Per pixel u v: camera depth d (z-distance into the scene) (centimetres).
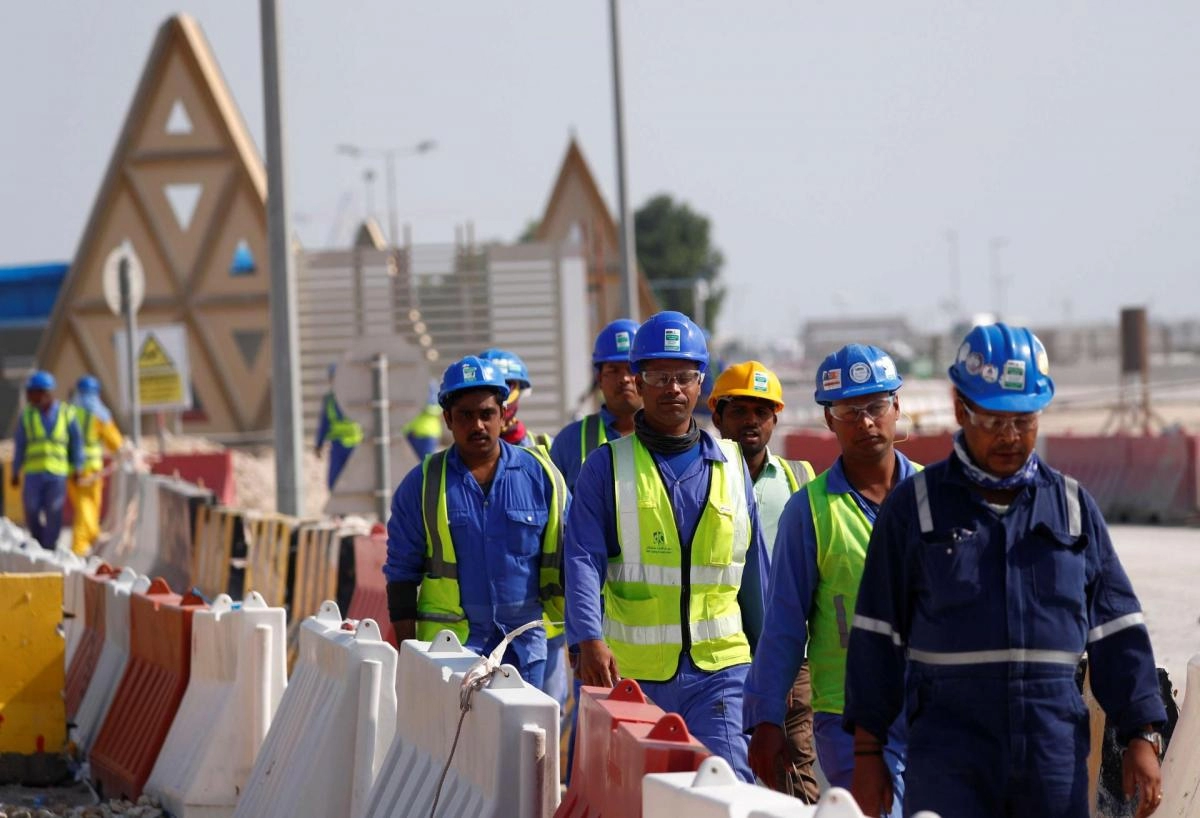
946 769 1311
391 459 4378
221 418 11512
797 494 1742
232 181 11456
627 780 1391
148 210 11475
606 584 1975
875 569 1373
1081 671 2005
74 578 3494
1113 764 1967
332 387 4334
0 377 15188
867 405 1717
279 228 4575
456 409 2205
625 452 1962
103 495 7625
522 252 9650
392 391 4356
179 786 2480
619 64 7219
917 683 1348
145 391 7044
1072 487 1335
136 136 11444
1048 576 1311
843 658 1702
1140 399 9431
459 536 2194
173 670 2705
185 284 11488
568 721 2586
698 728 1933
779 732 1681
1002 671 1305
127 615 3048
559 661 2286
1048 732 1302
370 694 2011
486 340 9619
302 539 3719
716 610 1956
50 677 2942
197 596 2717
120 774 2759
